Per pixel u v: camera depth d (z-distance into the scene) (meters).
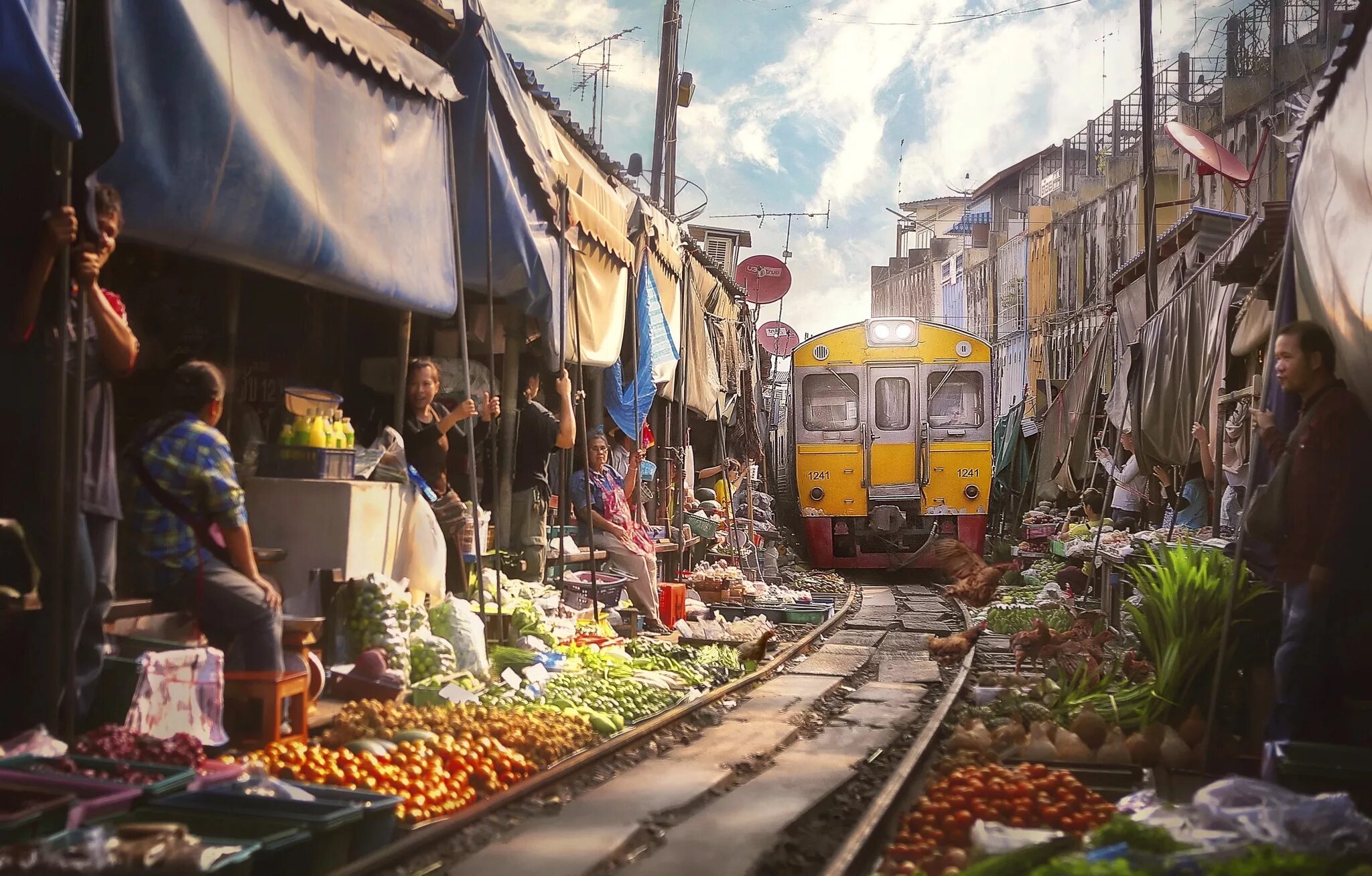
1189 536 10.88
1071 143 42.78
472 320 10.64
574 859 4.78
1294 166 7.07
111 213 5.00
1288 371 5.96
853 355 23.94
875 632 14.94
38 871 3.26
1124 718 7.16
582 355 11.05
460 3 8.06
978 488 23.55
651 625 12.62
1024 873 3.72
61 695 5.09
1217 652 7.23
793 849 5.25
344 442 7.40
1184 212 27.66
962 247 58.66
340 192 6.65
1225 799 4.23
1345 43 5.52
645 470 15.36
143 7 5.24
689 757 7.10
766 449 33.28
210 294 7.89
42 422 5.16
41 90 4.27
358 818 4.38
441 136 7.89
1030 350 44.00
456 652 7.77
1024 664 11.95
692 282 17.34
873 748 7.62
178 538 5.87
